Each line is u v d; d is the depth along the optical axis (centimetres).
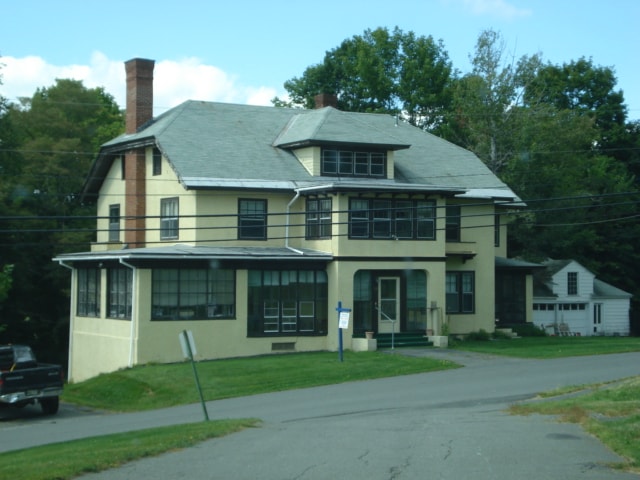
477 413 2031
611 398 2028
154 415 2473
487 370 2938
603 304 5247
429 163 4234
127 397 2892
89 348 3638
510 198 4153
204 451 1523
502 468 1332
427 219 3559
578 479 1253
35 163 5038
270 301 3497
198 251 3369
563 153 5506
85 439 1877
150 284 3269
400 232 3628
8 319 4822
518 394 2373
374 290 3612
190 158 3659
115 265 3409
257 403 2503
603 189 5816
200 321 3350
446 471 1316
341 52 6788
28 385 2619
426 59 6531
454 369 3000
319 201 3622
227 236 3631
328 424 1906
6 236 4662
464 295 4075
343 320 3167
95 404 2902
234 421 1944
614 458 1403
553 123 5481
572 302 5128
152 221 3916
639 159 6669
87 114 6425
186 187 3488
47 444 1927
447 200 4041
